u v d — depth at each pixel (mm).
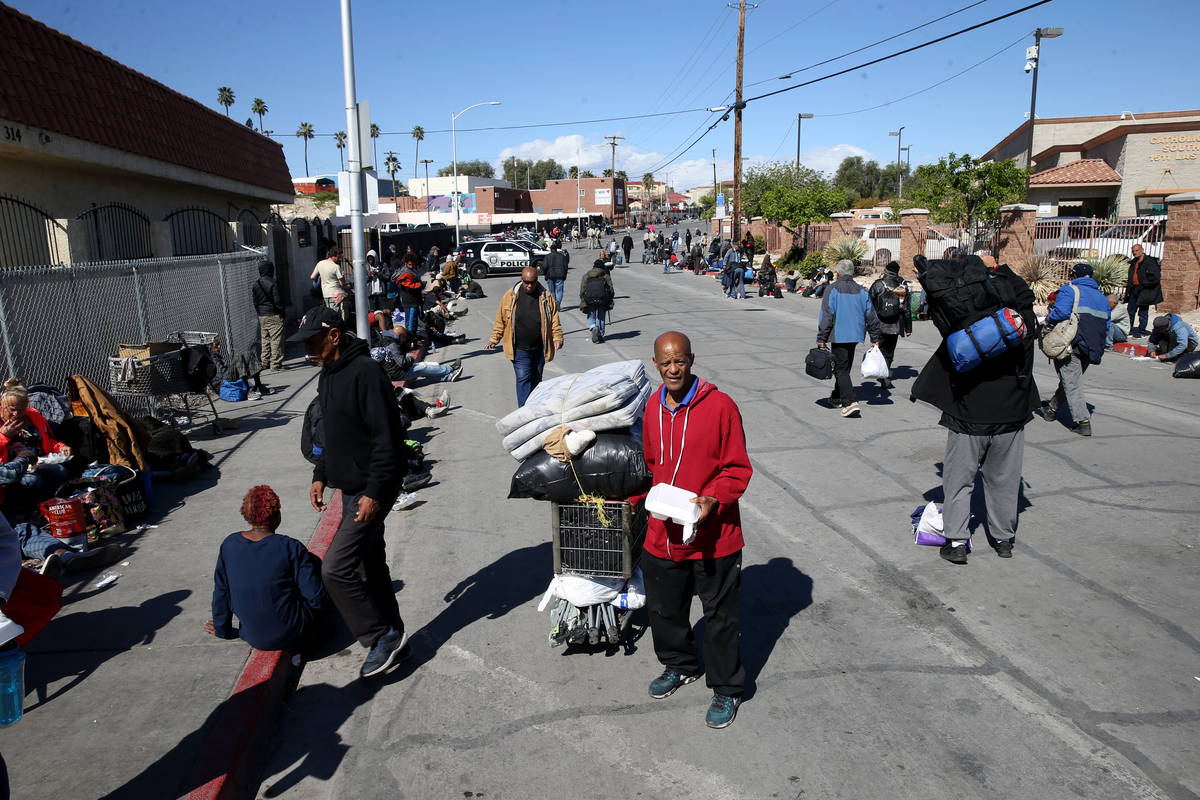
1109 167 29844
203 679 3918
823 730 3527
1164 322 11383
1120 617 4363
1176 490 6191
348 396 3779
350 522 3816
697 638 4379
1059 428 8023
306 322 3787
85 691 3828
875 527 5738
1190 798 3031
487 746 3531
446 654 4289
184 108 14578
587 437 3852
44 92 9719
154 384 7883
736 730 3553
